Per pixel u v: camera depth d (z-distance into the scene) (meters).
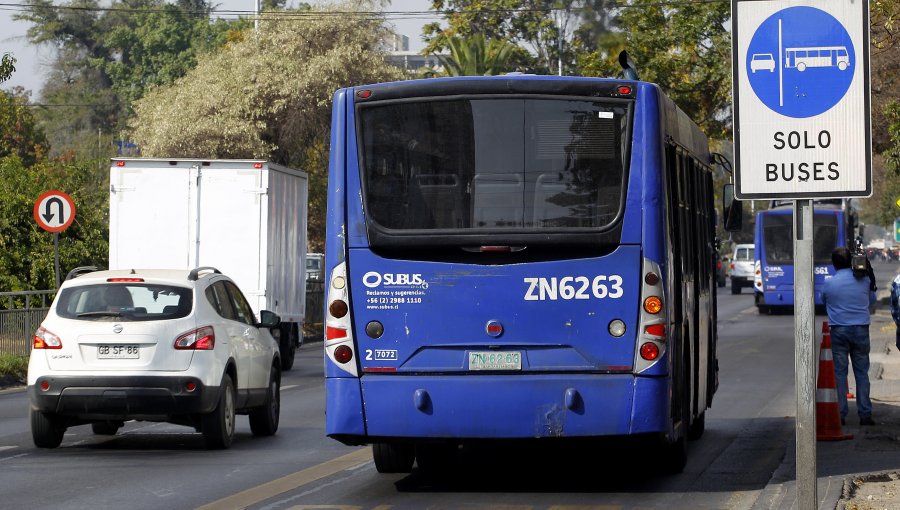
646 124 19.61
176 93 93.50
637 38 80.88
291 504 19.33
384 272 19.62
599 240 19.38
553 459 24.75
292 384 43.59
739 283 130.25
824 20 14.01
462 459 24.84
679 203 22.06
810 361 13.87
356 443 20.11
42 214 45.81
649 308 19.25
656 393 19.11
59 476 22.45
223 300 27.86
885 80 60.00
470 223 19.58
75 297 26.28
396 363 19.52
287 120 88.81
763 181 14.07
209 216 45.94
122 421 29.86
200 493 20.45
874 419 29.78
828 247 88.69
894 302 28.95
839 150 13.96
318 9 92.75
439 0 98.19
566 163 19.59
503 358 19.31
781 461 23.62
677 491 20.50
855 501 18.19
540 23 86.69
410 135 19.86
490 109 19.75
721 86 82.19
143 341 25.55
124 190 45.94
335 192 19.92
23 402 36.81
